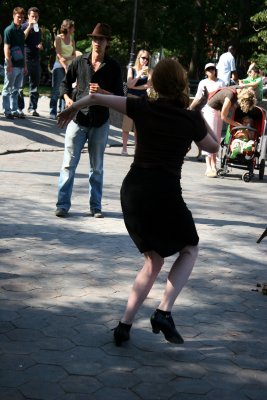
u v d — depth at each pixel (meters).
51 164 11.30
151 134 4.13
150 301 5.13
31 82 15.40
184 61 46.69
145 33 38.44
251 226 7.88
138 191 4.13
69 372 3.93
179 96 4.20
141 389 3.79
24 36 14.33
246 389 3.87
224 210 8.64
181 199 4.18
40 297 5.09
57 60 15.28
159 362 4.13
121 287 5.42
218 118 11.46
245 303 5.27
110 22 36.50
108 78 7.32
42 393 3.67
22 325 4.55
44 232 6.91
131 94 12.82
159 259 4.28
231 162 11.20
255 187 10.62
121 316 4.81
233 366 4.14
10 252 6.15
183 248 4.32
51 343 4.30
